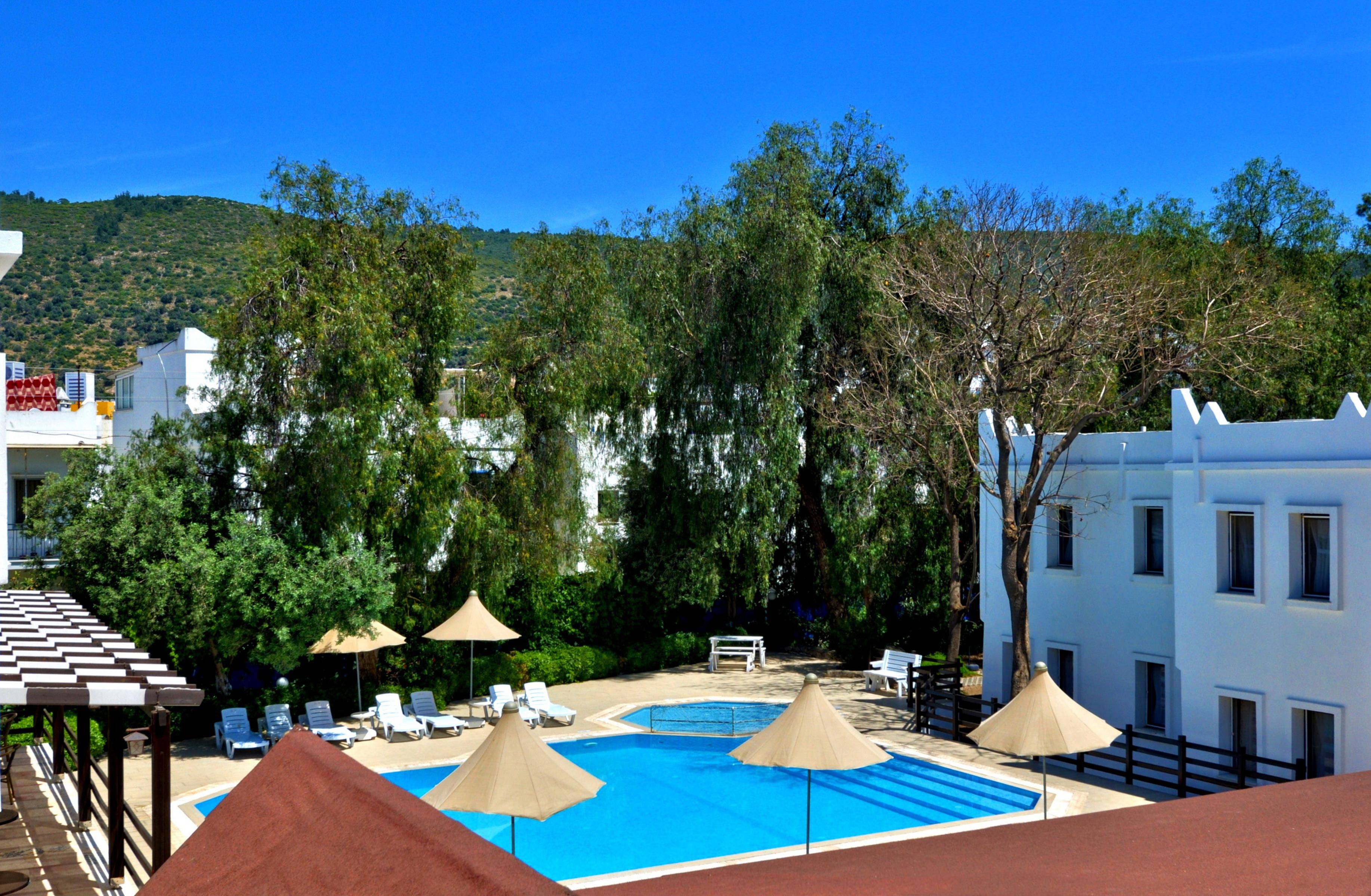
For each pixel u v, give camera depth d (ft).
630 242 105.29
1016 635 75.36
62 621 54.08
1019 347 80.23
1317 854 11.23
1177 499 66.44
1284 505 60.34
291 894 12.93
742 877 10.43
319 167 80.69
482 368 90.99
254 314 78.18
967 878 10.11
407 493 82.12
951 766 69.72
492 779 42.70
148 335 295.07
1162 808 13.37
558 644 102.01
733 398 102.27
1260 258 124.77
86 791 48.85
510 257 364.38
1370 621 56.03
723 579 110.42
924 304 99.50
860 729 80.43
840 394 105.70
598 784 44.55
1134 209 136.05
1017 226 89.51
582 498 95.91
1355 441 56.75
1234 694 62.80
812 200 106.93
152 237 391.24
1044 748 51.52
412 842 12.21
